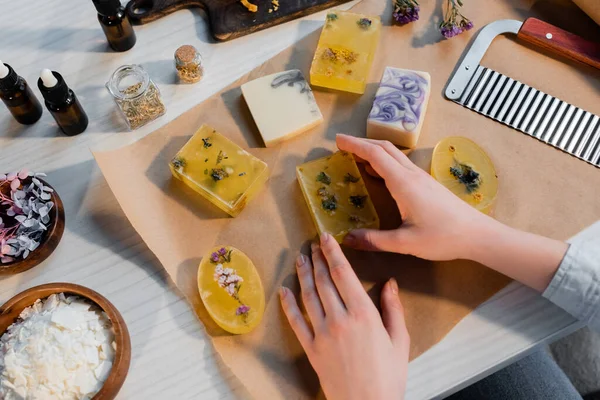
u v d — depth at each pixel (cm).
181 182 65
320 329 56
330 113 68
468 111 68
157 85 70
